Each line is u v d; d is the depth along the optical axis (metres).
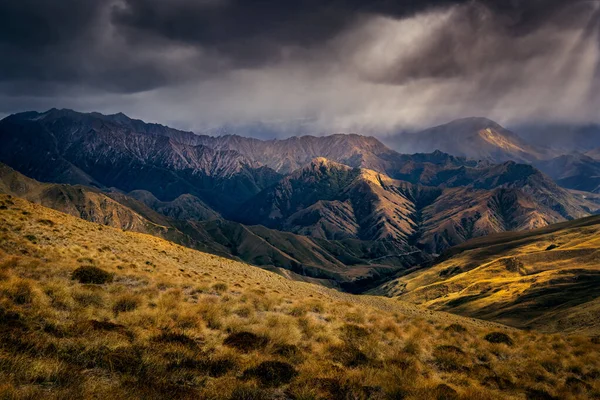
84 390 8.16
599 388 17.72
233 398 10.02
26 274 20.59
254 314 20.84
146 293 21.33
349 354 16.30
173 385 9.82
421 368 17.16
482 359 21.14
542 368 20.22
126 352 11.26
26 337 10.50
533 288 183.75
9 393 7.29
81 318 14.20
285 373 12.72
